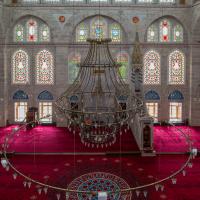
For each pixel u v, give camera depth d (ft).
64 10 78.48
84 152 59.21
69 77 81.76
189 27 79.66
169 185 45.75
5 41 78.33
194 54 79.66
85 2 79.20
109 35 81.00
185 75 82.28
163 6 78.79
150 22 79.41
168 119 83.25
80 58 80.89
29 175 49.14
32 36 80.79
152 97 82.84
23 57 81.35
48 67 81.71
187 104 82.74
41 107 82.84
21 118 83.05
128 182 46.57
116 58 80.89
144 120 58.08
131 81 77.71
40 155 58.59
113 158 57.36
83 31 80.79
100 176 48.85
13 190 44.27
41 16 78.64
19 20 79.97
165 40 81.51
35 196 42.65
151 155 58.18
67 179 47.75
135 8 78.89
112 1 79.41
